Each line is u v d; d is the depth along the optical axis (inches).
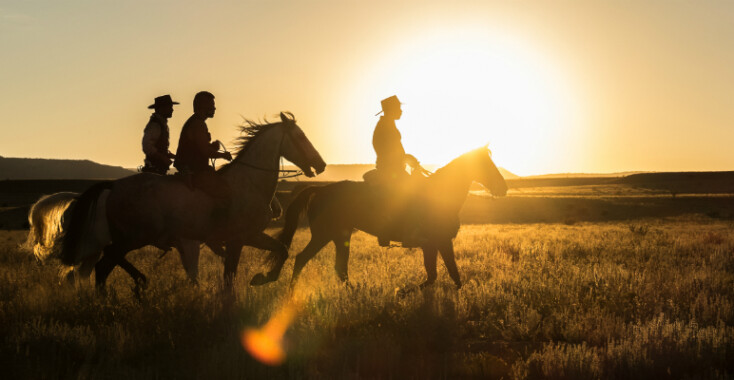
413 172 413.1
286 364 238.8
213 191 364.5
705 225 1638.8
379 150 408.2
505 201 3029.0
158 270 491.5
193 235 369.4
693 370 230.8
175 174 370.9
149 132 384.5
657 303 336.5
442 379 228.7
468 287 386.6
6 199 4598.9
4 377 217.0
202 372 225.6
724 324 287.0
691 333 262.1
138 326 286.2
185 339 270.4
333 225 402.9
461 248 759.1
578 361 231.1
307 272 466.9
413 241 392.8
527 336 291.1
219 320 297.1
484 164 406.6
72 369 232.7
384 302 327.3
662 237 927.0
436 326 281.6
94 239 383.2
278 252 392.8
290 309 318.3
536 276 441.1
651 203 2942.9
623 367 230.2
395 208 394.0
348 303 324.8
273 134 389.4
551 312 324.5
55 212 397.1
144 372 229.6
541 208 2770.7
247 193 380.2
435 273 397.1
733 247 713.6
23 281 417.4
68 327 273.7
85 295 330.6
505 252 703.1
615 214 2529.5
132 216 357.4
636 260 566.3
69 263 374.0
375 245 852.6
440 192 398.0
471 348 276.4
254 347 258.5
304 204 413.7
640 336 257.3
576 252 671.8
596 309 316.2
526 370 227.6
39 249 402.0
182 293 328.2
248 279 419.2
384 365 235.6
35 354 240.2
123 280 426.6
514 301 343.3
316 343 265.0
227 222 374.3
